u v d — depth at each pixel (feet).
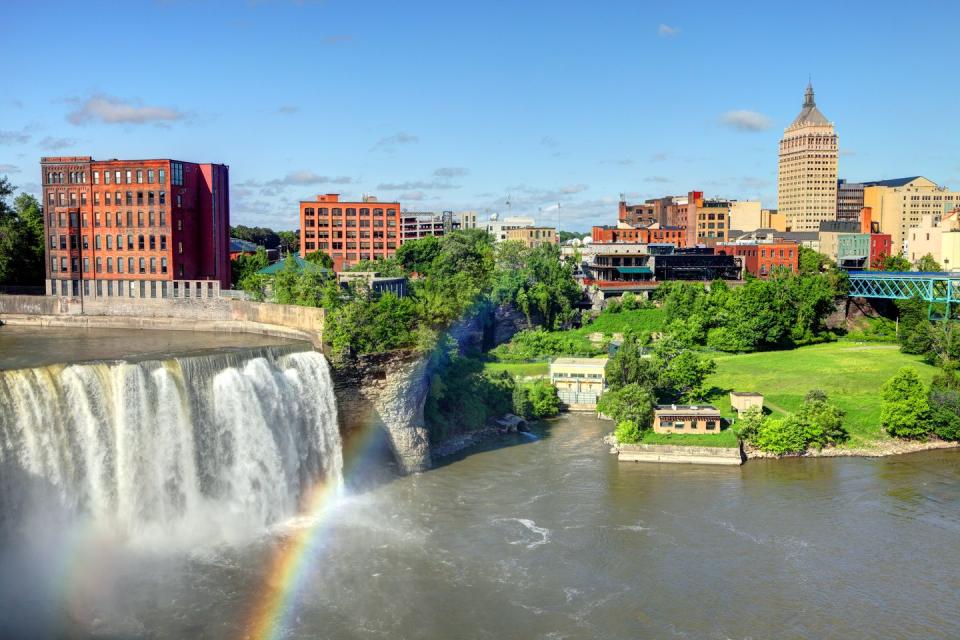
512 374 505.66
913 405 390.21
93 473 236.63
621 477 335.47
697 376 441.68
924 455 376.07
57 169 414.82
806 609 228.43
